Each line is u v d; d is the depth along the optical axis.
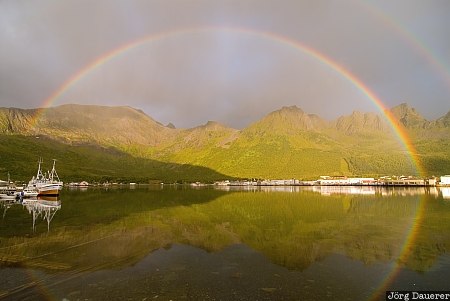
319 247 35.44
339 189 186.00
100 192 156.38
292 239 39.84
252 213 66.75
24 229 46.72
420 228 46.62
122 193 146.88
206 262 29.48
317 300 20.58
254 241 38.81
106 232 44.53
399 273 26.08
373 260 30.06
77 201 99.50
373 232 43.97
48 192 122.50
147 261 29.69
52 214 65.06
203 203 91.44
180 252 33.28
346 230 45.72
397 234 42.38
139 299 20.59
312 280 24.44
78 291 21.94
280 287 22.86
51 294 21.44
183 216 61.78
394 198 104.38
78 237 40.91
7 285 23.02
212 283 23.67
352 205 82.50
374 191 156.12
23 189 131.00
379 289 22.64
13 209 75.25
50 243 37.19
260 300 20.44
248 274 25.89
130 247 35.41
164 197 117.75
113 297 20.92
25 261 29.31
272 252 33.34
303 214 64.62
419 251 33.16
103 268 27.31
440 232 43.34
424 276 25.30
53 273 25.80
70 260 29.75
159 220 56.16
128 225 50.72
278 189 192.88
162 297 20.94
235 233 44.06
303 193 143.25
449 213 63.75
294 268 27.67
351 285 23.36
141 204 88.38
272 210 72.56
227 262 29.48
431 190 160.12
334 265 28.52
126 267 27.72
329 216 61.16
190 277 25.06
